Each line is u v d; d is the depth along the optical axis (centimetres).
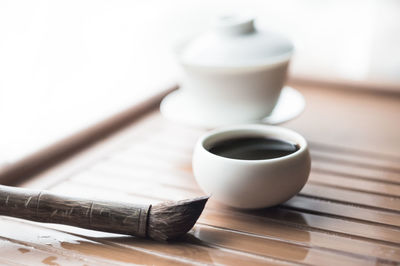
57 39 67
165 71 74
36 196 44
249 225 46
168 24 81
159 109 65
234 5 91
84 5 69
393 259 43
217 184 46
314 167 53
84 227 44
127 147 57
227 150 48
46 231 46
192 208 44
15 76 64
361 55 86
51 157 55
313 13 97
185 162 54
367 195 49
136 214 44
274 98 56
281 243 44
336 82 69
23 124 60
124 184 51
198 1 86
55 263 43
